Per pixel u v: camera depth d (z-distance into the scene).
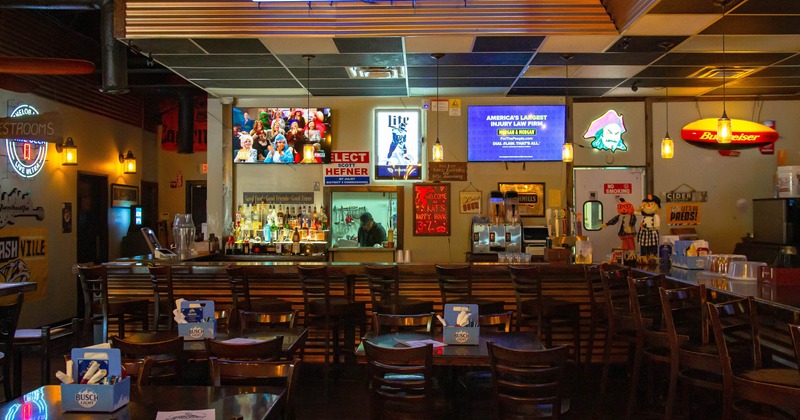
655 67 7.25
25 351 7.30
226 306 6.05
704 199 9.02
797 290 4.40
